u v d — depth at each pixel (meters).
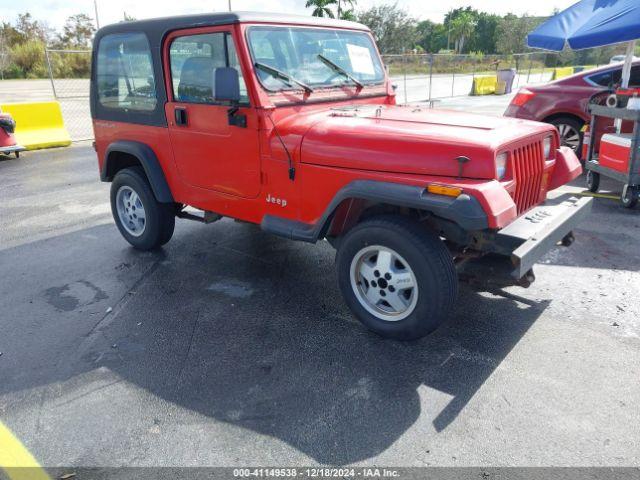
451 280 3.04
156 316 3.81
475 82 22.27
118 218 5.11
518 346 3.30
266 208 3.75
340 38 4.22
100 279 4.45
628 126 6.42
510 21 62.69
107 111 4.75
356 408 2.78
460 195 2.77
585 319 3.60
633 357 3.16
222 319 3.75
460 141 2.95
